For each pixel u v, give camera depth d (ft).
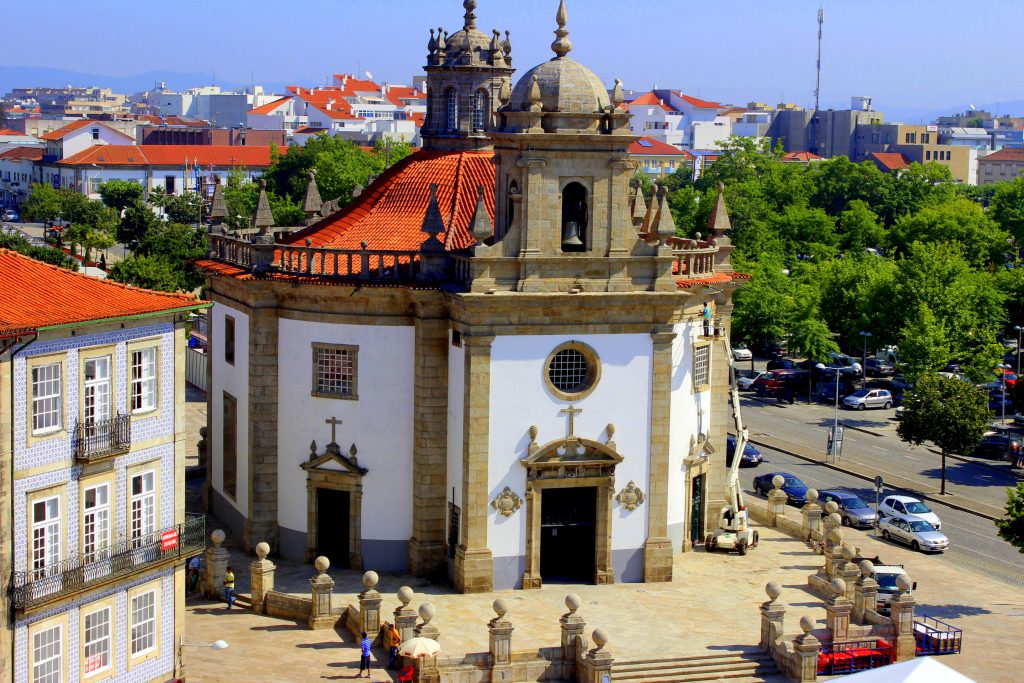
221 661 171.53
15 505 142.31
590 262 193.36
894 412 361.51
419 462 200.95
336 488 205.77
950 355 358.23
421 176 222.89
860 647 180.75
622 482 199.72
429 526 201.77
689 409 214.69
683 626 185.06
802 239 534.37
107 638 153.17
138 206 572.51
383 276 200.85
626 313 196.65
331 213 257.96
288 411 208.44
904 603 182.29
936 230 498.28
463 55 227.20
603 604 192.24
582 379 197.67
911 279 384.06
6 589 140.77
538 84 191.93
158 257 440.86
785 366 411.34
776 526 232.53
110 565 151.74
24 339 141.38
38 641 144.77
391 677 168.04
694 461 214.90
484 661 168.14
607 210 193.57
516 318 192.13
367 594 177.78
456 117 229.66
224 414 222.48
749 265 419.54
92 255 541.75
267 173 645.10
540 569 200.23
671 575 203.10
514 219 191.01
